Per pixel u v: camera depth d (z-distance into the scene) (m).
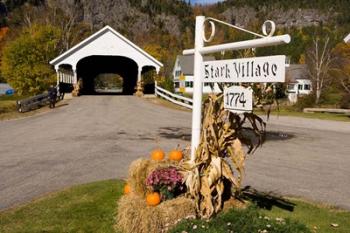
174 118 19.08
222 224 4.08
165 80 35.25
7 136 13.09
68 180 7.20
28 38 37.47
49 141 11.97
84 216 5.20
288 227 4.04
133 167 5.09
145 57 33.81
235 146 4.49
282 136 14.30
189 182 4.58
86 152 10.12
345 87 29.45
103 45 33.00
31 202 5.84
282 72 3.75
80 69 39.28
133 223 4.46
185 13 145.12
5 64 37.41
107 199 5.88
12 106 22.06
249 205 4.67
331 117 23.48
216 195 4.74
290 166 8.81
